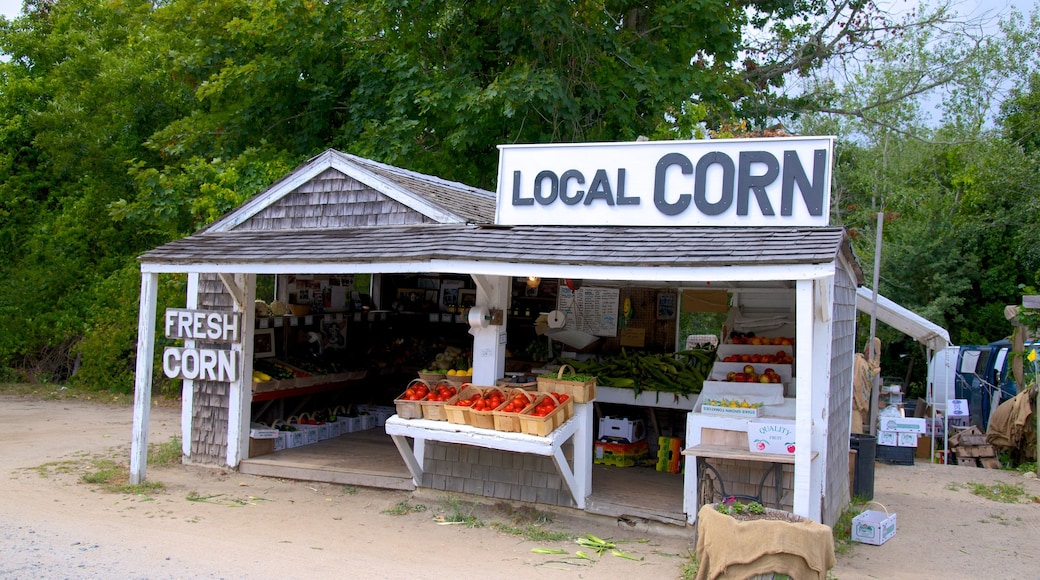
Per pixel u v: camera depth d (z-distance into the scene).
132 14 18.30
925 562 6.79
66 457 9.67
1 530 6.20
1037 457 11.73
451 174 14.88
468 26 14.41
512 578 5.62
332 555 6.02
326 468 8.52
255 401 9.35
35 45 19.69
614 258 6.09
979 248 19.80
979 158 20.36
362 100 15.29
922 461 13.05
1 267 18.06
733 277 5.74
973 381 15.67
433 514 7.41
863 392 12.15
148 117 17.83
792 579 4.88
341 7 15.18
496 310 7.84
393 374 11.64
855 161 23.06
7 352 17.14
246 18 15.53
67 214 17.88
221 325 9.00
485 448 7.64
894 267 19.56
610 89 14.34
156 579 5.18
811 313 5.66
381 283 12.33
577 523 7.20
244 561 5.72
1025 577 6.49
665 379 8.45
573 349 9.87
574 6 13.96
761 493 6.36
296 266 7.42
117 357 16.55
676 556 6.31
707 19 14.64
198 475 8.84
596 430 9.52
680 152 6.86
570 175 7.30
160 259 8.11
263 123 15.92
